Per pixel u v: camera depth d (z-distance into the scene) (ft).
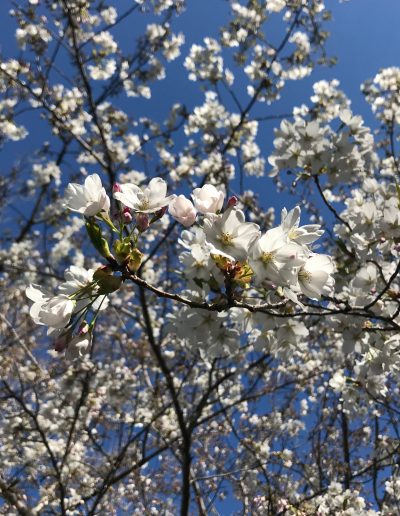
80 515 21.38
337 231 13.73
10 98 24.56
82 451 23.34
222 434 26.32
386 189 13.56
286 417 27.40
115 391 23.02
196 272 8.22
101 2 24.14
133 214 5.89
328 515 17.57
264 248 5.67
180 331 9.73
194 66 25.36
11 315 26.40
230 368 24.50
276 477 22.47
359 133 13.56
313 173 12.57
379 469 22.03
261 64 24.57
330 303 11.32
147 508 23.02
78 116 25.05
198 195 6.02
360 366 12.38
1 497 18.85
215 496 21.39
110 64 25.41
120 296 28.17
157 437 24.90
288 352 10.03
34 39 23.99
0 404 22.50
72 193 5.51
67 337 5.44
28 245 28.89
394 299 10.61
